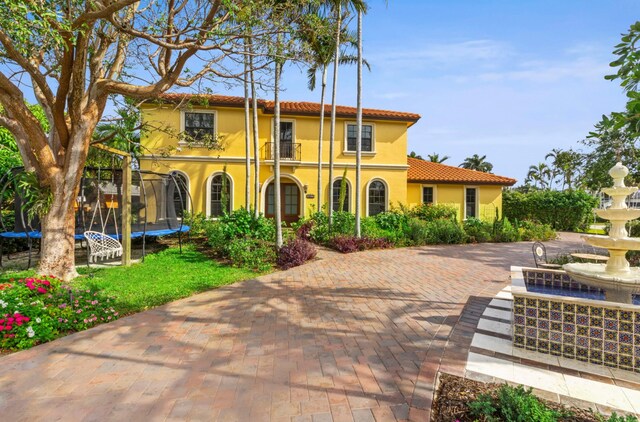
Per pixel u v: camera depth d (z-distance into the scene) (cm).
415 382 345
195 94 1069
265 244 1127
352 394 324
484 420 275
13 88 681
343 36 1380
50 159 745
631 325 373
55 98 761
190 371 369
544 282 648
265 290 714
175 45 677
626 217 457
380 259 1111
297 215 1931
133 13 751
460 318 541
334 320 532
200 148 1678
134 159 1369
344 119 1873
